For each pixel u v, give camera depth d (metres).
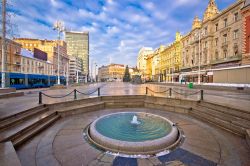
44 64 54.09
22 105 8.45
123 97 12.85
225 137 5.81
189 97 12.22
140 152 4.61
